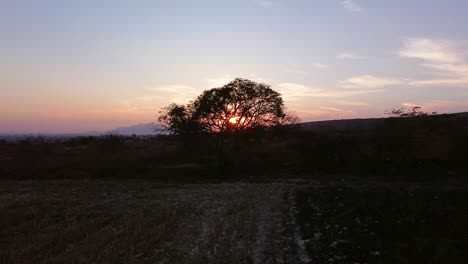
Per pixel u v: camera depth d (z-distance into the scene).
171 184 30.55
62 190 28.05
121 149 46.44
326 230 15.73
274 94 39.41
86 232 16.06
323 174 32.59
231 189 27.27
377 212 18.03
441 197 20.89
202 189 27.70
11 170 37.56
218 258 12.87
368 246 13.39
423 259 11.87
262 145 42.94
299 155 37.72
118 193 26.55
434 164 30.78
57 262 12.36
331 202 21.14
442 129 36.47
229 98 38.28
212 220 18.11
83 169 38.06
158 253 13.37
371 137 35.28
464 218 15.88
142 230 16.33
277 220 17.81
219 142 39.91
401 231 14.77
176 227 16.91
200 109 38.88
